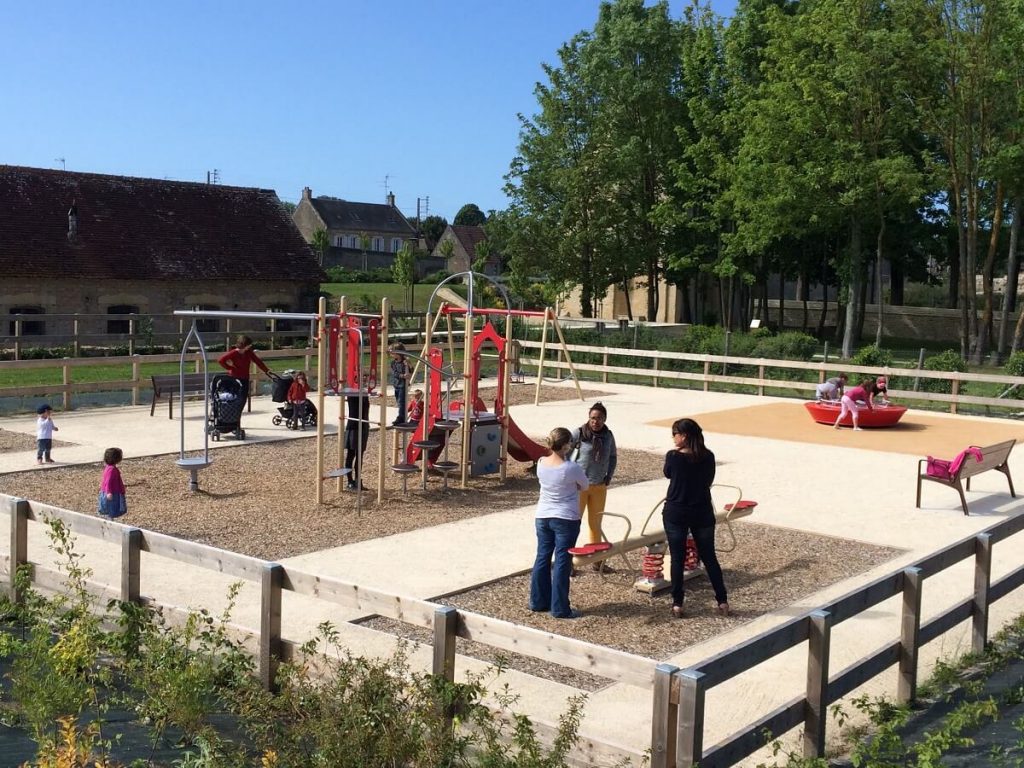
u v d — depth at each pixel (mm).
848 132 37375
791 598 9750
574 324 44250
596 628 8797
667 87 45906
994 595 8531
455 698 5965
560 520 9000
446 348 34844
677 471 9000
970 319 41625
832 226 41375
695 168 45438
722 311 50688
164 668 6754
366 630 7949
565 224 45906
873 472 16625
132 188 41562
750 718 7023
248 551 11094
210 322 40219
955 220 45250
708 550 9133
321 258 84688
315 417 20578
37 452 16812
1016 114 35500
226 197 43906
